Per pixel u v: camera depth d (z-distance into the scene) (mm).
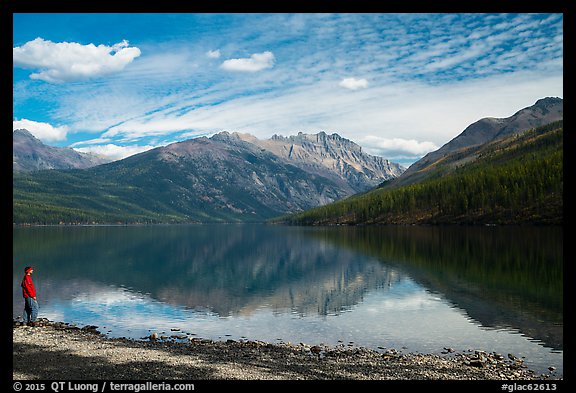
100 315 39188
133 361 21891
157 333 32562
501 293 47156
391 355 25875
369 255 94875
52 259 91750
